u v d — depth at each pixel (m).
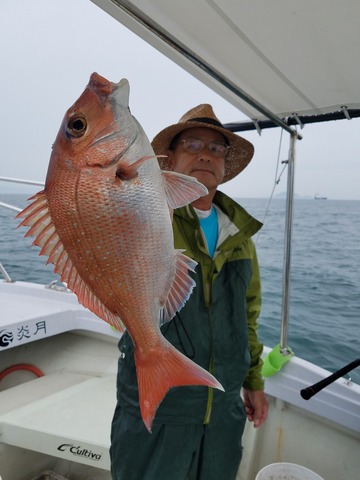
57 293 2.35
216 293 1.10
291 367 1.65
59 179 0.71
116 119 0.72
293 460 1.56
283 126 1.72
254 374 1.30
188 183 0.78
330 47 1.25
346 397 1.53
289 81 1.50
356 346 3.50
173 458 1.00
